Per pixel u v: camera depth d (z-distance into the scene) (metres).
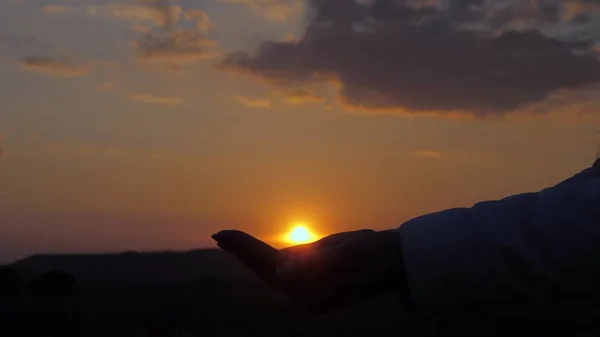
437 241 0.87
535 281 0.83
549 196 0.87
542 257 0.83
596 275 0.81
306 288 0.89
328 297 0.88
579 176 0.94
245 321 14.20
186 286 25.69
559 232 0.83
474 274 0.85
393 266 0.87
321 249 0.93
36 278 25.45
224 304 17.59
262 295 19.06
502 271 0.84
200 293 21.53
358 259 0.88
